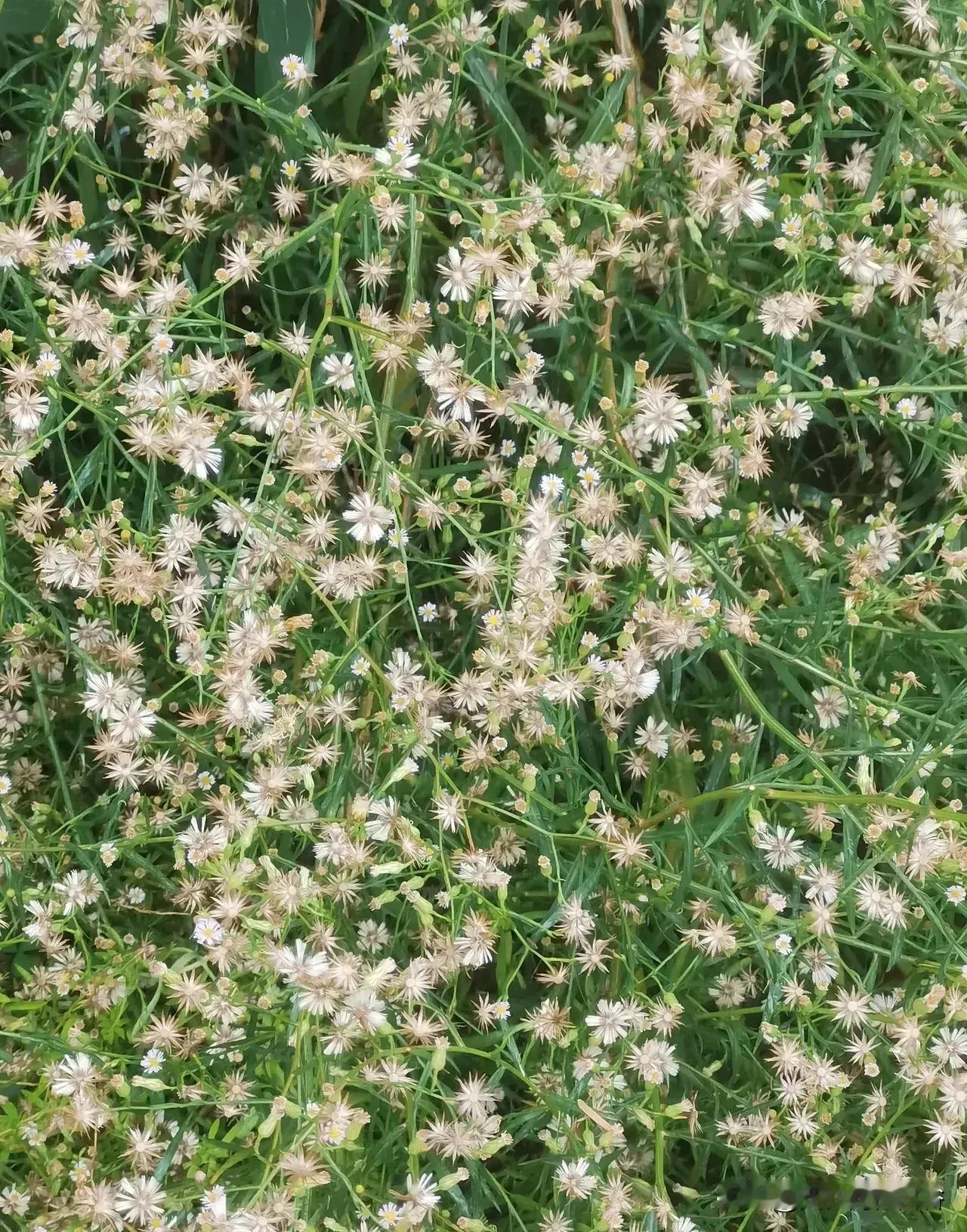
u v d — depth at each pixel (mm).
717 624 730
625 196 744
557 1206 728
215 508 738
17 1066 737
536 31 735
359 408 729
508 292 716
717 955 745
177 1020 727
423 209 737
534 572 719
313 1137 696
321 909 713
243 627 718
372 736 737
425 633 772
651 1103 726
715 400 730
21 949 755
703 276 760
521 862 764
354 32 779
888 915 728
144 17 723
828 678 733
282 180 757
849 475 795
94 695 718
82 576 722
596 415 755
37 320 722
